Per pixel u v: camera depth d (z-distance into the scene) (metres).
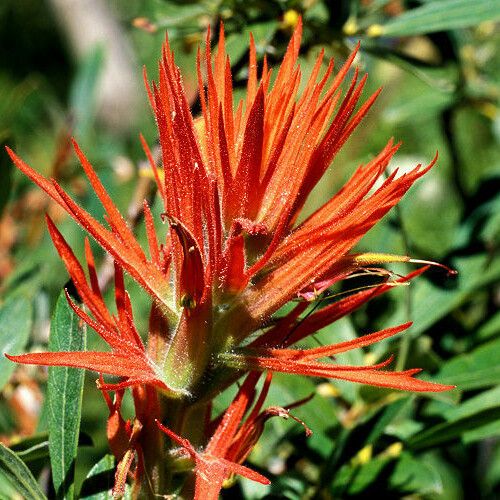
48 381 0.25
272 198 0.23
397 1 0.37
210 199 0.22
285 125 0.23
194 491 0.24
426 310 0.32
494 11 0.32
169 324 0.24
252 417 0.24
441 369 0.31
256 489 0.29
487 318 0.34
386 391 0.30
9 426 0.32
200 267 0.23
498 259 0.34
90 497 0.24
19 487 0.24
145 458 0.24
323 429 0.30
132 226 0.31
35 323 0.33
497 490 0.37
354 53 0.23
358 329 0.33
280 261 0.23
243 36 0.31
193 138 0.23
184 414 0.24
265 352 0.23
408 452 0.30
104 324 0.23
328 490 0.29
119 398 0.24
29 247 0.37
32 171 0.23
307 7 0.32
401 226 0.30
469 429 0.29
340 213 0.23
